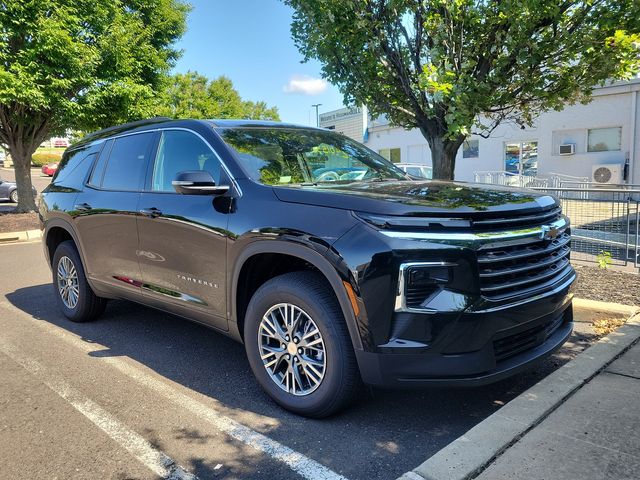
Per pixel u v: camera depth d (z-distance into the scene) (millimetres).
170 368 4105
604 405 3037
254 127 4195
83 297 5207
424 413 3270
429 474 2426
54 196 5496
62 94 13875
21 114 14703
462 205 2840
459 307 2654
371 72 5875
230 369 4078
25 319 5562
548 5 4543
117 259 4578
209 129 3951
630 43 4992
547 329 3244
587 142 17391
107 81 14477
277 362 3303
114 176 4766
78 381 3861
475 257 2701
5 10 12344
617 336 4098
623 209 6906
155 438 3020
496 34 5008
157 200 4094
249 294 3561
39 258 9758
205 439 2998
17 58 12844
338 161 4195
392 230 2738
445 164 6109
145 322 5398
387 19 5371
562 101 6461
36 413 3346
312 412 3127
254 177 3555
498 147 19672
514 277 2918
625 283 5824
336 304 2959
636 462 2473
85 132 16297
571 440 2678
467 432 2764
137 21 15891
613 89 16375
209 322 3785
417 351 2680
